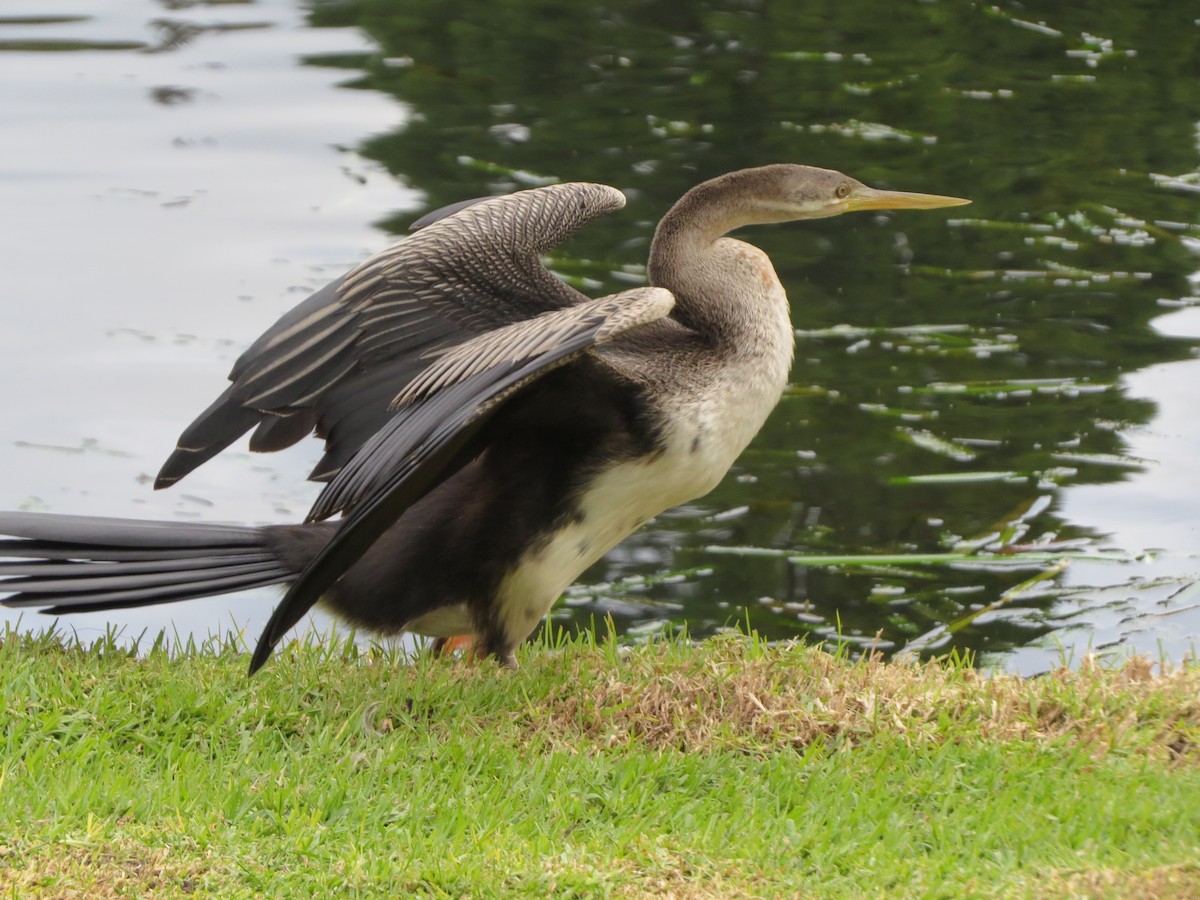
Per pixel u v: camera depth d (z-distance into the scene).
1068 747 7.82
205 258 17.41
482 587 8.59
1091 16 25.11
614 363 8.59
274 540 8.64
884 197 10.18
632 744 7.85
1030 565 12.77
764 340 9.12
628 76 22.44
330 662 8.68
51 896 6.03
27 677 7.94
